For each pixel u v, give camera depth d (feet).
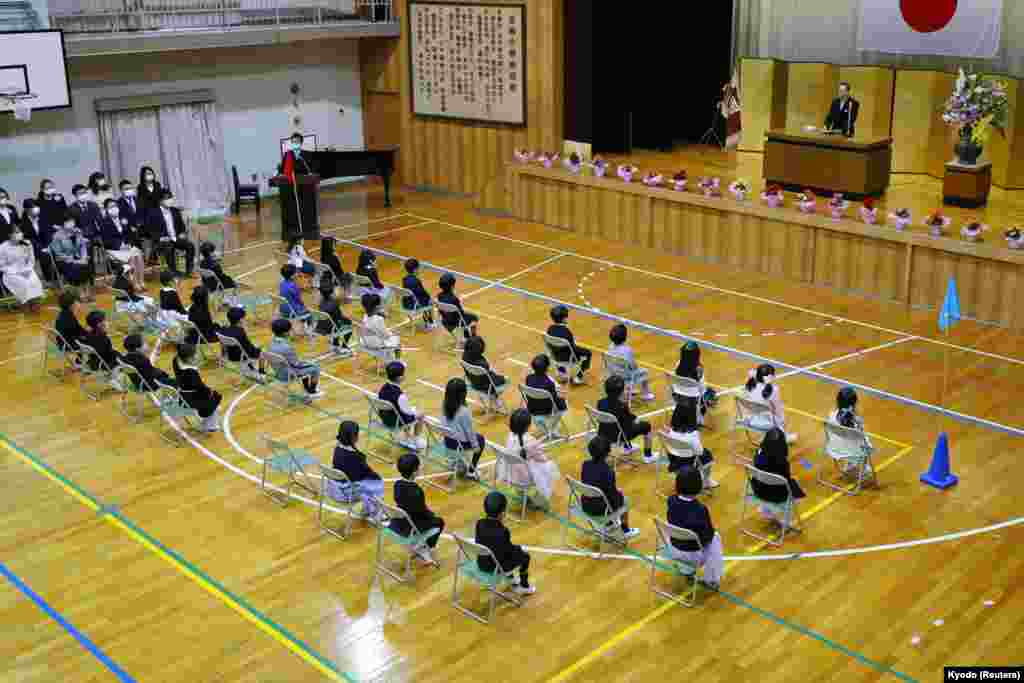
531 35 75.36
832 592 31.65
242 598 31.94
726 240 64.44
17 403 46.03
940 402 41.39
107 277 62.03
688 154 78.38
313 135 84.74
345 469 34.53
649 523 35.76
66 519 36.52
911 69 68.95
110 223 61.57
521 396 45.19
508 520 36.09
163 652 29.45
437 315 55.26
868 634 29.66
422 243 69.56
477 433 38.60
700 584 32.17
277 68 81.20
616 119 78.54
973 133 60.34
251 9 76.43
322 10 81.56
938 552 33.63
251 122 80.69
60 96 66.18
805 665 28.40
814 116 74.95
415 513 32.04
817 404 44.57
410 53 82.53
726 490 37.76
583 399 45.32
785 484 33.14
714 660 28.71
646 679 27.96
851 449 36.70
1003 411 43.83
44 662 29.07
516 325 54.13
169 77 75.31
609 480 32.83
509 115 78.23
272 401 45.68
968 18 65.98
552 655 29.04
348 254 67.00
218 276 56.59
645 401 44.96
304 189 69.10
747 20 77.71
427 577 32.96
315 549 34.58
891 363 49.06
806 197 60.70
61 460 40.78
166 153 75.66
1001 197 63.52
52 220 61.93
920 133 69.56
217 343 52.37
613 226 70.08
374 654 29.22
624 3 76.28
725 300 58.18
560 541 34.78
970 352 50.42
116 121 72.90
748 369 48.32
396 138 86.02
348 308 56.95
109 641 29.99
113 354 46.47
